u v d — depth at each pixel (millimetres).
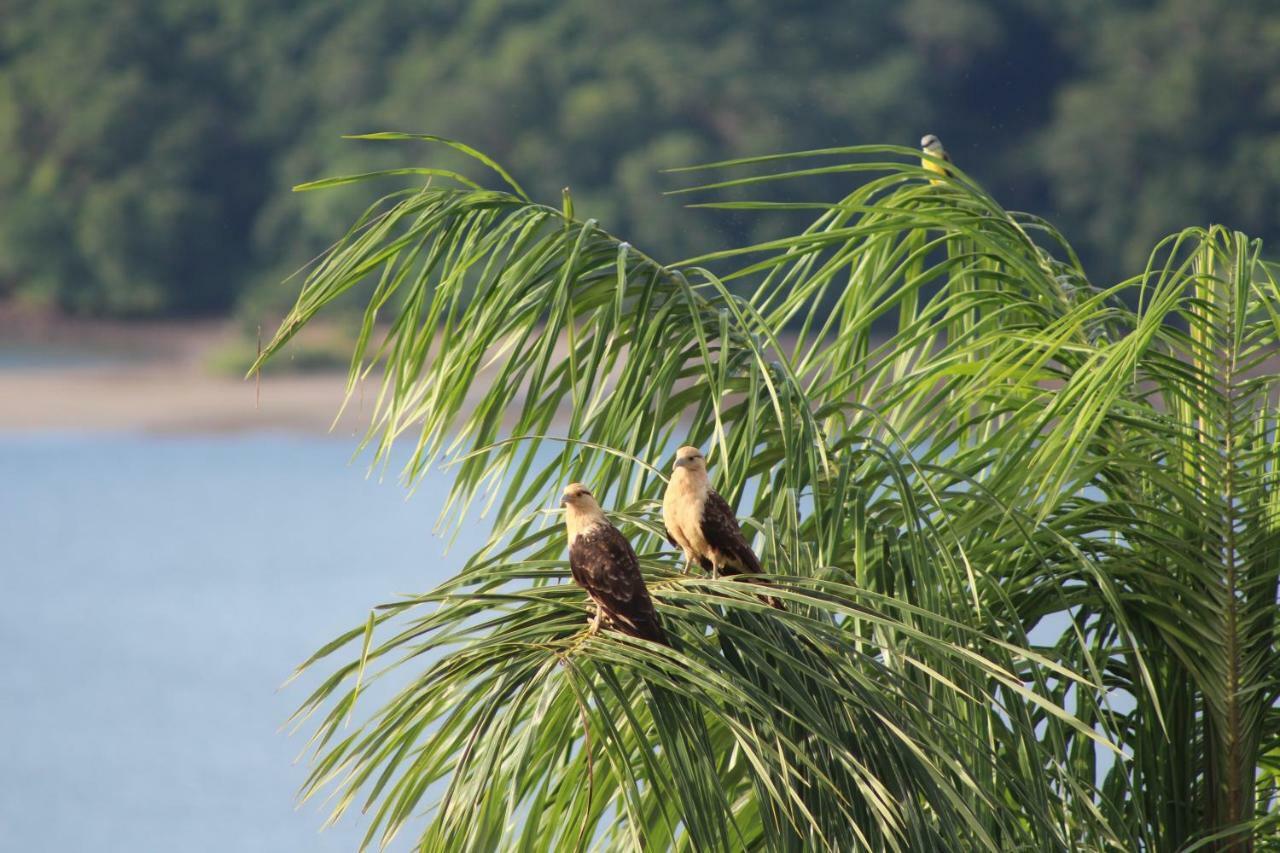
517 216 12242
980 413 14219
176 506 129125
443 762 9461
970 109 161500
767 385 11844
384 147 174250
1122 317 14195
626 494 11633
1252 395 12328
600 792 10711
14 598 98938
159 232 175375
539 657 8875
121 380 162250
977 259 14727
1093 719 12969
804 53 160000
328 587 101812
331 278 11430
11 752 67000
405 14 182375
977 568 12719
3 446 144125
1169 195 149250
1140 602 13117
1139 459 12539
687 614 9375
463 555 113375
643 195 156000
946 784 8844
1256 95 150125
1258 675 12789
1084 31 160000
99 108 178750
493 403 11680
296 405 149000
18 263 177125
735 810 12172
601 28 168625
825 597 9656
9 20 187750
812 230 14219
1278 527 12438
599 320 12102
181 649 86062
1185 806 13219
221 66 184500
